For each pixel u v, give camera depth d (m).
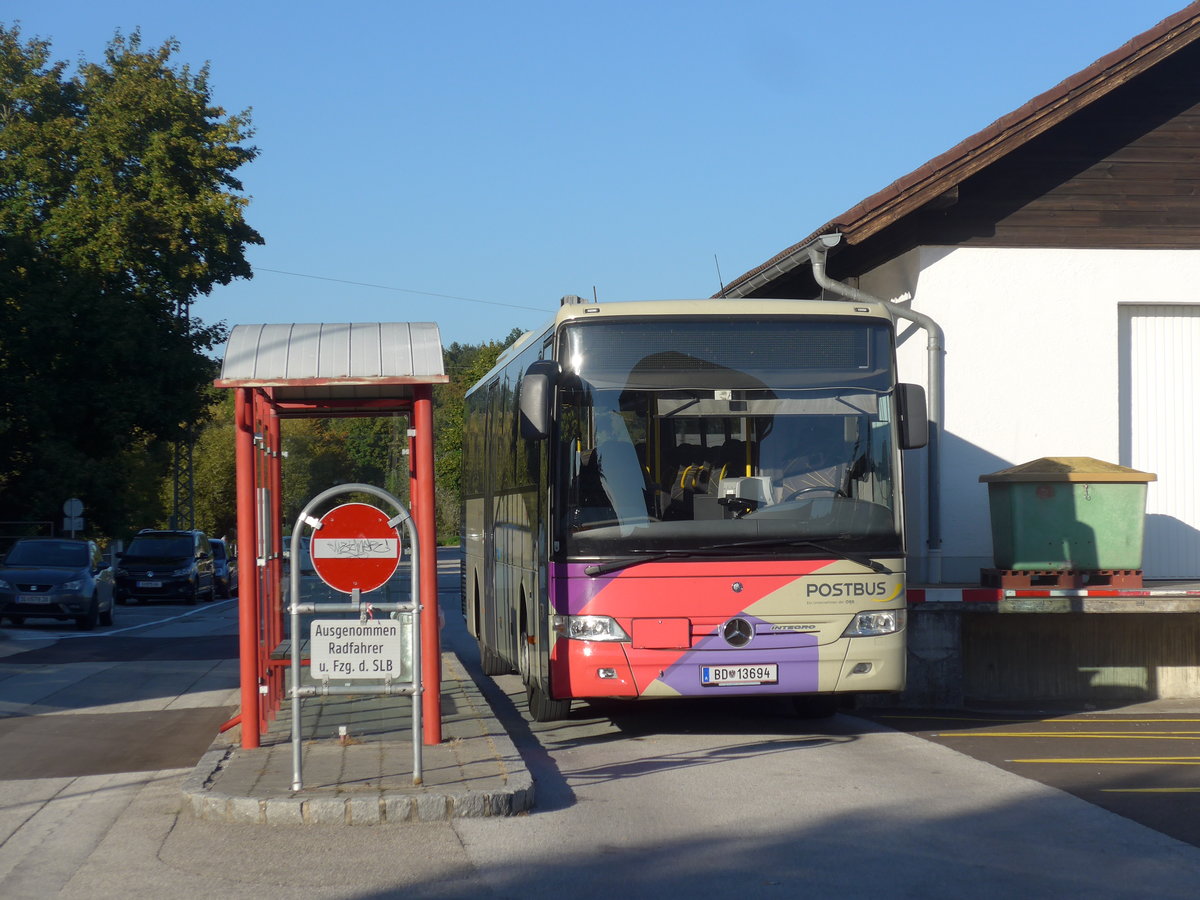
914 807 7.77
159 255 43.06
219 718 12.03
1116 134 14.71
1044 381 14.41
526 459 11.14
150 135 43.59
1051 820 7.42
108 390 42.00
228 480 73.81
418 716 7.81
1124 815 7.55
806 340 10.13
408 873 6.33
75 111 46.56
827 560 9.84
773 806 7.80
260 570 10.40
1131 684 13.41
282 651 10.62
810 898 5.87
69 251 43.25
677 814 7.59
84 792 8.64
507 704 12.86
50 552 26.72
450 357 122.75
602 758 9.55
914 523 14.45
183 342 44.44
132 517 49.84
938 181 13.91
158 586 37.84
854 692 9.92
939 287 14.37
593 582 9.70
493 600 13.95
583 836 7.05
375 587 7.90
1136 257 14.61
